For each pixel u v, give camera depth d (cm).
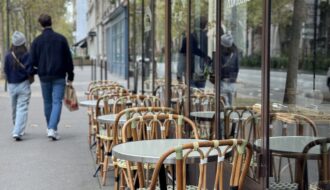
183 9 629
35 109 1275
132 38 1115
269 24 412
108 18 2939
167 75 693
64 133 909
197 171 483
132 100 655
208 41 539
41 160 692
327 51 465
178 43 656
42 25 816
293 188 371
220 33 500
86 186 569
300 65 455
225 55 495
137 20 1038
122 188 464
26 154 729
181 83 636
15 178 601
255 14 451
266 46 409
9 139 846
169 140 416
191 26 588
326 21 474
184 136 561
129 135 448
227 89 483
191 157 328
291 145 382
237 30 487
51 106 841
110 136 571
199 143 312
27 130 938
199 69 564
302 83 442
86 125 1008
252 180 391
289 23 472
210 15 535
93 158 704
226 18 500
